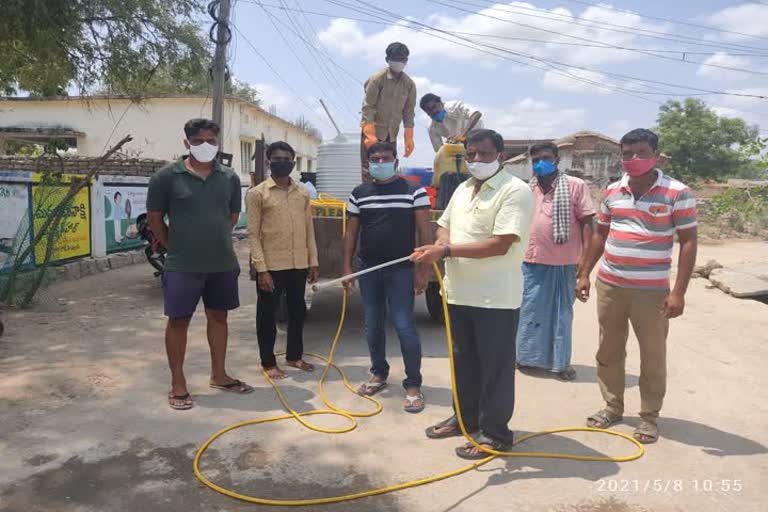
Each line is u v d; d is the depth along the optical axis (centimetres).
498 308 329
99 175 989
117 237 1061
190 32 1022
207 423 386
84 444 351
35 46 814
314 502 294
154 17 962
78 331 593
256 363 513
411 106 645
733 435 382
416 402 413
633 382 486
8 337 562
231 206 438
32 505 287
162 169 402
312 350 559
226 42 1177
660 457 350
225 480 315
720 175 3519
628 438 373
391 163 420
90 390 436
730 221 2208
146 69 1013
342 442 362
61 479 312
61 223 766
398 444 362
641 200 359
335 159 748
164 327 617
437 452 352
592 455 351
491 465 337
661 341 366
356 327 648
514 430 388
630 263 363
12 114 1983
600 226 391
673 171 3528
